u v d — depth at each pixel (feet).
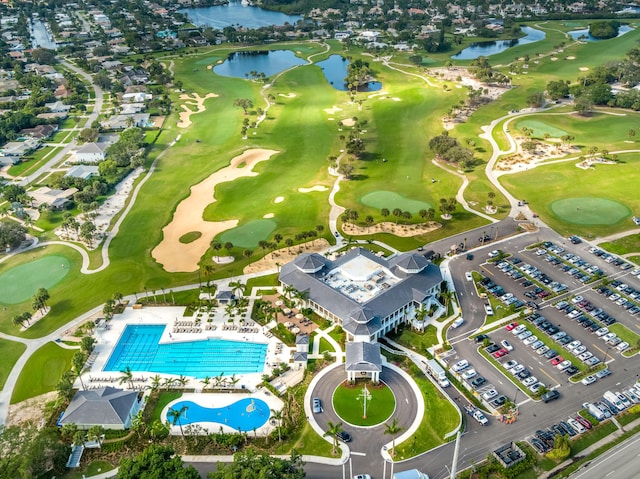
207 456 444.96
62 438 464.24
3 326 611.06
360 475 416.67
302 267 637.30
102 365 547.49
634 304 606.55
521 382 506.07
